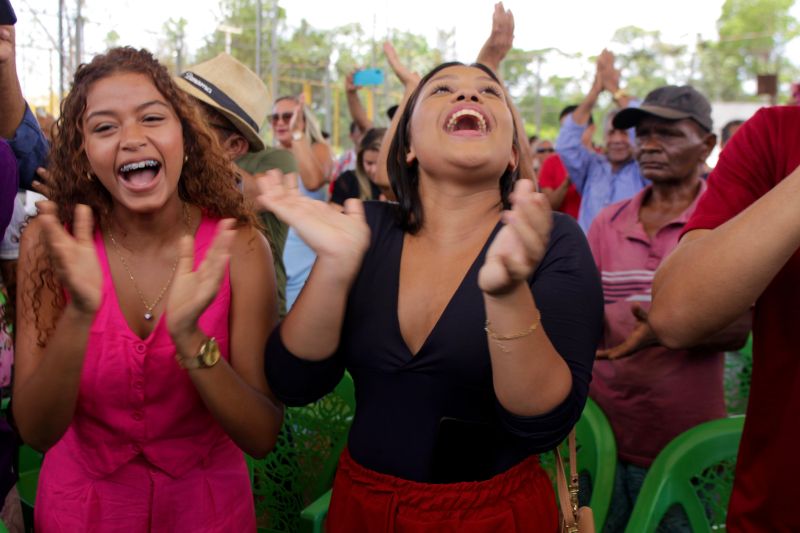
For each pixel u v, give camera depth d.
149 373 1.42
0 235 1.53
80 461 1.49
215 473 1.54
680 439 1.79
